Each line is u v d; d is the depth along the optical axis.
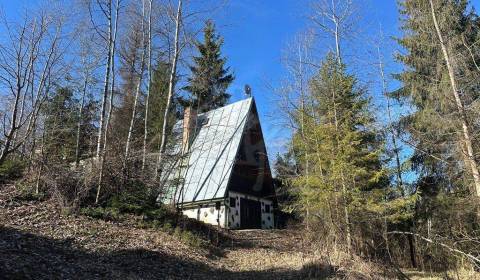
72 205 17.98
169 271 14.18
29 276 9.91
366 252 17.53
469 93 16.05
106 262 13.28
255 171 31.94
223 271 16.02
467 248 15.90
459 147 15.59
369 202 18.41
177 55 23.36
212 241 21.03
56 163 19.92
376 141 20.69
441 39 16.34
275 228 32.09
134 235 17.09
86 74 25.58
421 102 20.14
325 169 19.89
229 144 30.88
